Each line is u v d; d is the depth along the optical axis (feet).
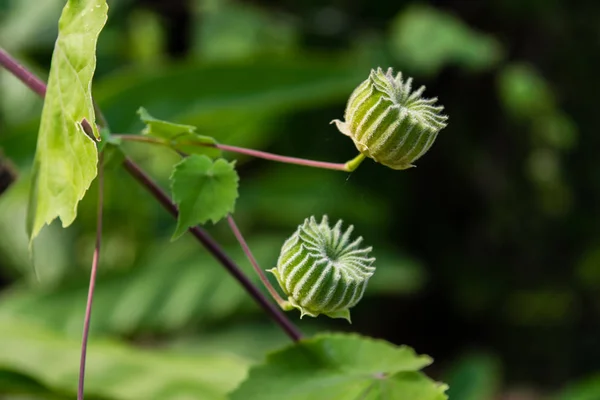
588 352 4.98
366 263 1.26
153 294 2.54
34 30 3.10
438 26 3.70
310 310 1.26
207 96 2.09
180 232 1.29
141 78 2.02
